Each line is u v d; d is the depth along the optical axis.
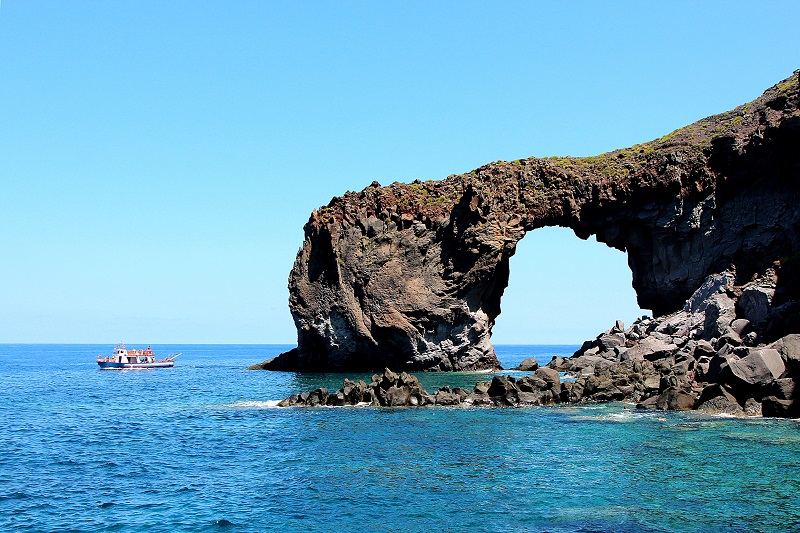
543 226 112.94
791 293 82.69
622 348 97.31
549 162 115.00
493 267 108.00
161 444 49.97
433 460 42.00
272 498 34.62
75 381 118.31
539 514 30.95
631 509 31.22
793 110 101.00
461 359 111.06
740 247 100.75
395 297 109.44
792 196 97.56
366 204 114.44
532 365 107.62
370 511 32.09
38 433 56.25
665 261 107.44
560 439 47.19
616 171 110.38
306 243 115.62
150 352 169.00
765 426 49.56
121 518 32.09
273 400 77.00
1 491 37.00
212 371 142.00
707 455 40.78
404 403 67.31
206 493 35.94
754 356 56.66
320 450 45.84
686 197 104.69
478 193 107.81
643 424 52.22
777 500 32.09
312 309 112.50
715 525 29.00
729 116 110.75
